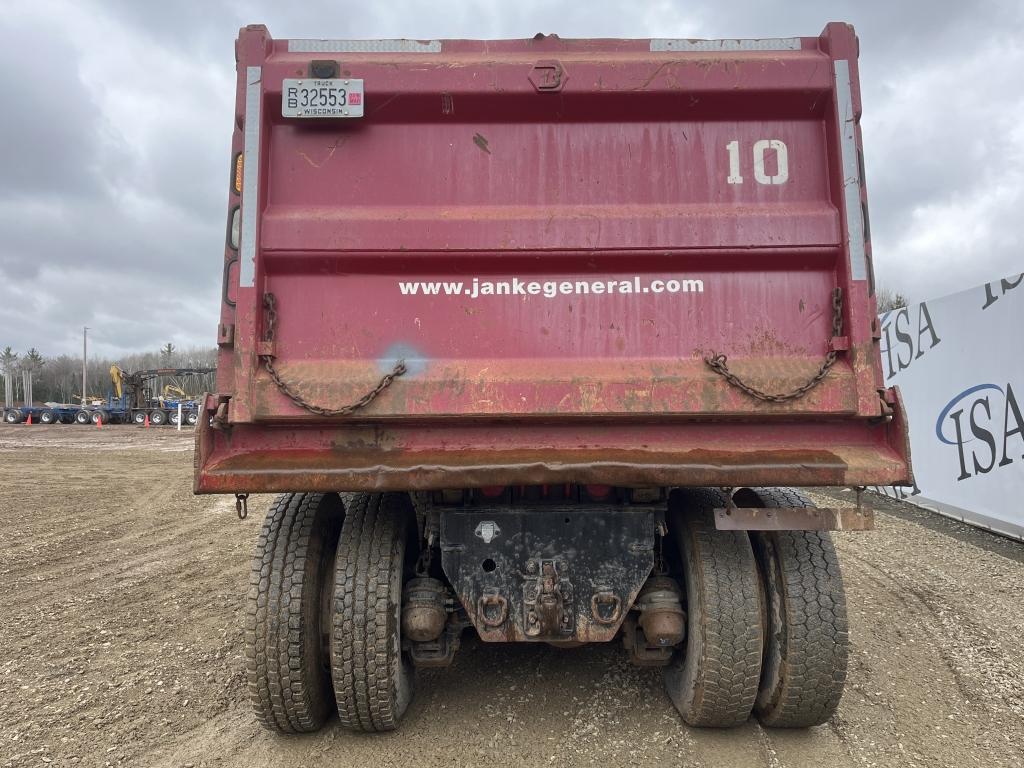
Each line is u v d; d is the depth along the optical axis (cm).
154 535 830
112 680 398
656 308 279
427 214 280
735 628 292
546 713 343
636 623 317
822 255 277
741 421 273
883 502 961
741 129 288
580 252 278
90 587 600
